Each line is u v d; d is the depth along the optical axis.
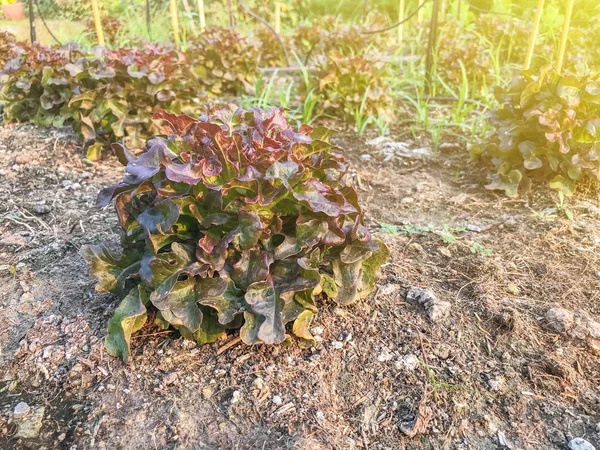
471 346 0.43
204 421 0.36
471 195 0.67
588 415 0.38
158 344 0.41
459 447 0.36
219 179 0.38
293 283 0.39
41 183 0.67
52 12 1.88
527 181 0.66
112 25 1.43
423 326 0.44
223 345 0.41
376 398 0.38
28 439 0.35
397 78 1.16
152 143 0.40
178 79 0.75
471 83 1.08
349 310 0.45
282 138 0.42
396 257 0.54
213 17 1.82
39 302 0.46
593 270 0.51
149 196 0.43
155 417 0.36
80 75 0.71
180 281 0.38
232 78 1.03
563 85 0.62
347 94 0.90
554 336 0.44
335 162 0.43
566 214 0.61
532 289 0.49
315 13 2.06
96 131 0.75
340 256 0.41
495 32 1.33
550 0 1.59
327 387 0.39
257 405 0.37
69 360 0.40
